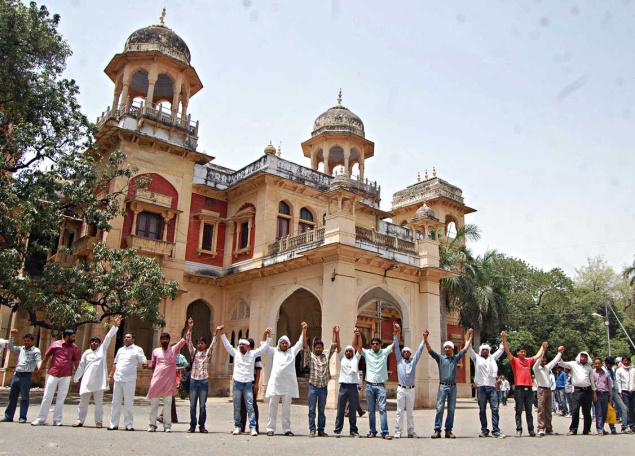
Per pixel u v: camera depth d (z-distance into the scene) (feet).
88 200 54.85
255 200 79.66
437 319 71.00
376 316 93.15
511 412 61.21
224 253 82.64
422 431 37.32
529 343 104.73
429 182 111.96
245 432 30.60
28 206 48.88
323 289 62.64
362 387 67.62
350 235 62.23
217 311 80.53
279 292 70.90
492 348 108.58
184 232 75.61
